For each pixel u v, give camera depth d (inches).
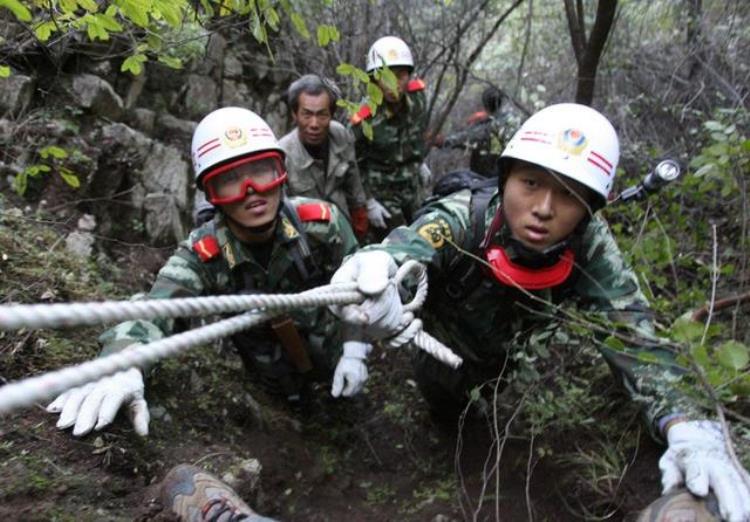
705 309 111.3
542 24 269.7
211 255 109.3
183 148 179.0
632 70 216.7
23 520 70.4
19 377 88.8
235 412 114.6
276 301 60.1
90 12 83.3
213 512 76.5
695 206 155.4
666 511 72.9
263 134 106.0
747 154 116.5
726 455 76.1
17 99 144.6
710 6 214.5
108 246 149.7
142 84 176.4
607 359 95.5
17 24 128.2
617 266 98.2
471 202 99.7
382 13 219.3
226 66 204.5
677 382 86.4
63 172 117.9
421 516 114.4
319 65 224.1
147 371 98.6
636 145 184.1
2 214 123.2
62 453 80.5
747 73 188.5
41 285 108.7
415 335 86.2
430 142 219.6
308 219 114.9
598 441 106.2
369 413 143.3
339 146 165.9
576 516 103.5
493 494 115.3
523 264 95.1
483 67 270.5
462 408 131.6
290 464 116.4
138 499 81.2
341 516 114.8
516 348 107.3
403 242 92.7
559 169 86.0
